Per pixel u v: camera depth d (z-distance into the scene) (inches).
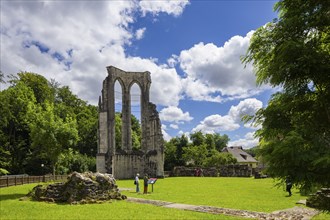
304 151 299.6
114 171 2165.4
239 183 1540.4
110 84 2298.2
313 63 301.6
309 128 322.0
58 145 1540.4
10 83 2395.4
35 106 2284.7
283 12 347.9
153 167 2288.4
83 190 818.2
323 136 320.8
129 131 2396.7
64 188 842.8
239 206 727.7
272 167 323.0
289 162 310.5
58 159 1690.5
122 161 2244.1
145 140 2409.0
